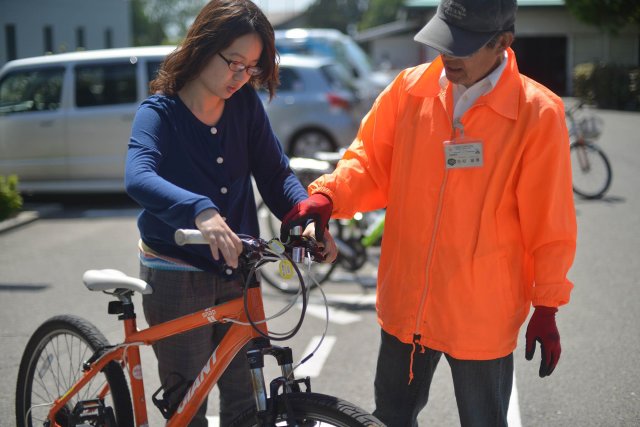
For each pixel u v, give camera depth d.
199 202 2.19
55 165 9.80
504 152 2.35
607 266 6.39
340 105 11.43
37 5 23.22
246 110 2.73
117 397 2.74
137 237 8.12
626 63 29.11
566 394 4.04
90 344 2.88
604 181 9.38
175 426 2.54
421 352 2.58
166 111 2.58
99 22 27.91
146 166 2.39
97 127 9.70
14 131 9.79
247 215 2.80
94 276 2.71
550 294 2.36
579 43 29.56
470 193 2.38
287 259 2.26
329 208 2.50
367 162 2.68
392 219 2.58
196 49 2.51
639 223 8.02
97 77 9.83
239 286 2.79
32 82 9.91
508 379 2.55
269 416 2.25
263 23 2.53
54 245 7.80
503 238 2.41
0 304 5.79
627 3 24.09
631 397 3.98
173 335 2.69
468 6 2.29
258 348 2.32
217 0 2.53
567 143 2.36
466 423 2.55
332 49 19.25
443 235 2.43
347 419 2.14
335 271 6.41
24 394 3.18
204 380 2.48
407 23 37.41
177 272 2.68
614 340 4.75
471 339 2.44
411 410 2.70
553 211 2.35
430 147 2.45
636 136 16.16
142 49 10.05
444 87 2.46
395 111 2.61
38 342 3.13
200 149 2.62
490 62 2.36
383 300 2.62
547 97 2.35
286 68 11.59
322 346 4.80
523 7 29.53
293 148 11.55
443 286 2.45
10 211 8.59
